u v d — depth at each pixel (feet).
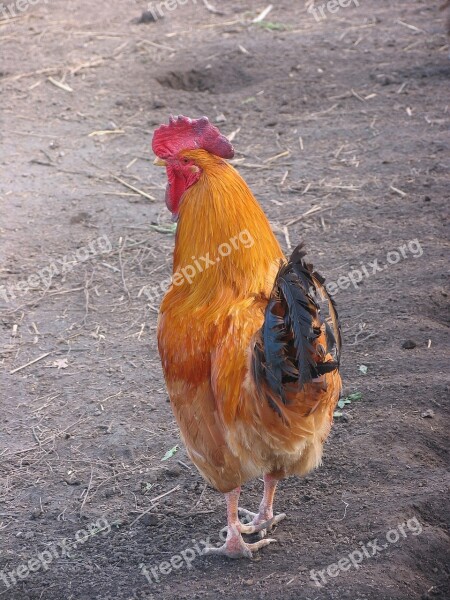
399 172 10.13
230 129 11.38
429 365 8.22
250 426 6.77
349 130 11.07
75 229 9.77
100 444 7.90
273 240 7.09
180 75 12.73
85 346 8.67
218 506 7.51
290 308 6.57
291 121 11.43
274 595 6.95
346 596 6.91
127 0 15.94
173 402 7.04
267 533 7.30
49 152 11.01
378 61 12.74
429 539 7.17
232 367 6.77
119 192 10.19
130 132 11.44
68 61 13.34
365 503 7.39
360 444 7.74
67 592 7.11
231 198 6.95
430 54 12.83
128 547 7.31
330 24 14.24
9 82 12.75
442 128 10.87
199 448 6.98
